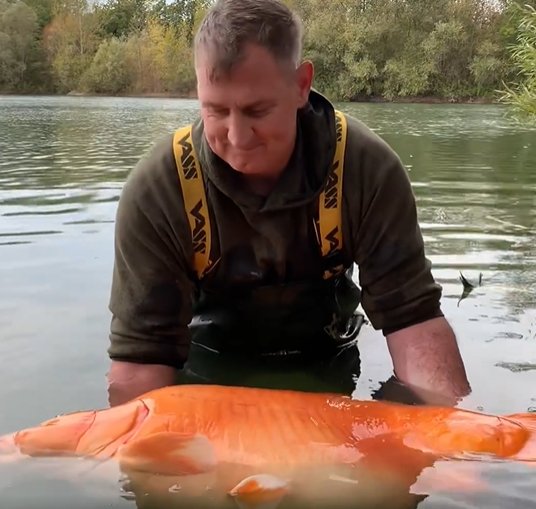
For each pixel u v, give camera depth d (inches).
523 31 339.0
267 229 91.6
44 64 1611.7
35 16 1660.9
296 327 102.4
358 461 67.1
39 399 86.6
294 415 71.2
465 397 87.7
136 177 92.4
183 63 1455.5
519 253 155.1
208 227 92.0
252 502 63.3
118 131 515.2
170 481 66.0
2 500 64.1
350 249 95.7
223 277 96.3
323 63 1121.4
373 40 1095.0
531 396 87.9
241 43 78.1
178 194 90.4
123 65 1502.2
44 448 70.2
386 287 94.0
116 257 93.5
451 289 129.3
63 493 65.1
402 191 92.8
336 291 104.7
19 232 167.6
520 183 261.6
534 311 118.3
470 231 175.9
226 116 81.6
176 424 69.8
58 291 125.9
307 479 65.6
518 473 66.5
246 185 89.4
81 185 241.9
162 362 92.7
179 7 1685.5
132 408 72.0
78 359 98.7
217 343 105.2
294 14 82.4
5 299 121.7
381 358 102.6
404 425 71.1
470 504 62.5
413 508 62.2
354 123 93.7
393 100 1095.6
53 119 661.3
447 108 904.9
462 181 265.7
